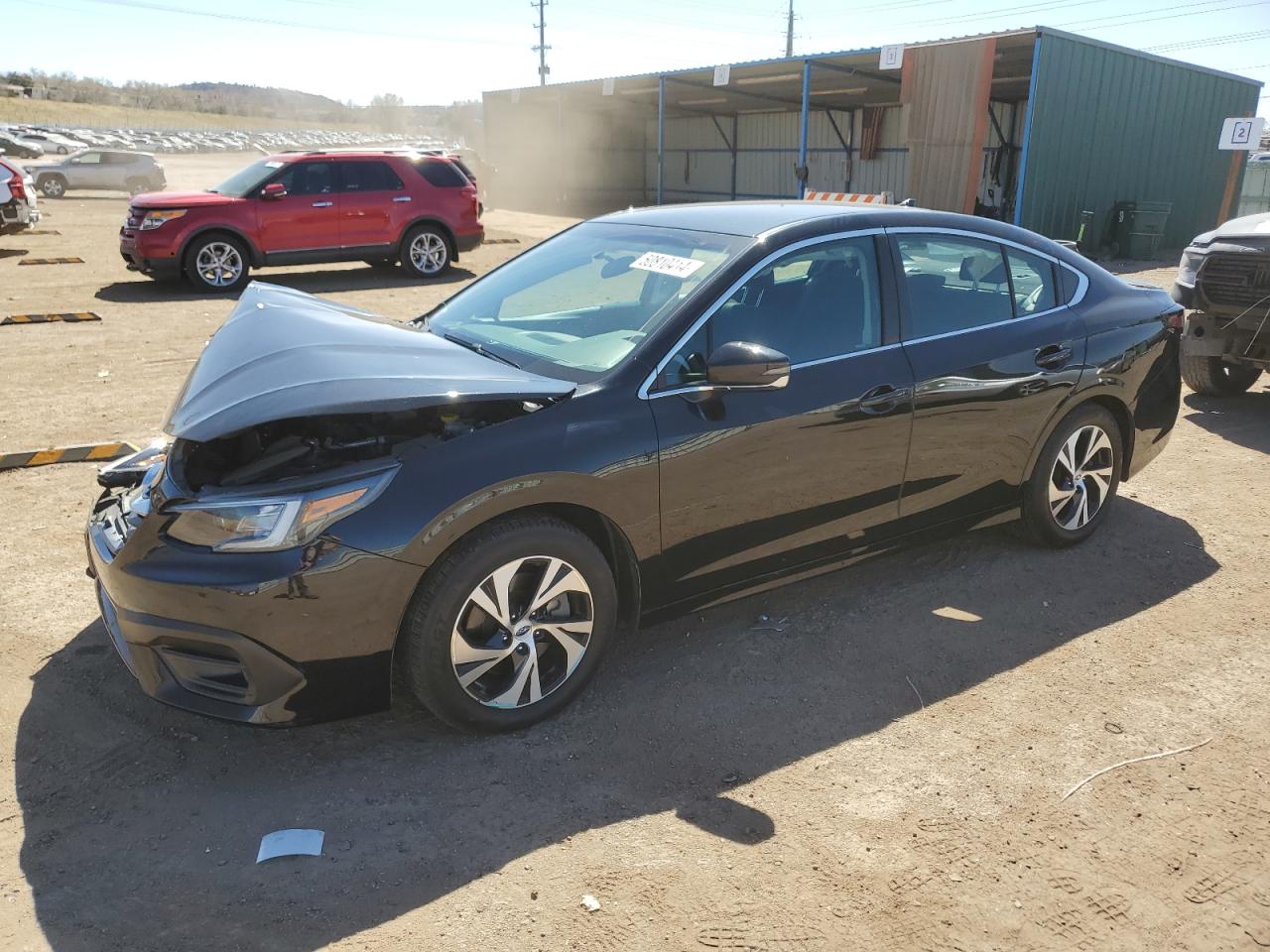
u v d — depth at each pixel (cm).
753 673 359
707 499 336
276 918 242
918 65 1925
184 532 279
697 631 390
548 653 326
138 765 301
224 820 277
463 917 243
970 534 488
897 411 374
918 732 324
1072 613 407
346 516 277
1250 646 382
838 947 235
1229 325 647
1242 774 303
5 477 538
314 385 289
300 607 273
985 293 415
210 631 273
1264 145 2759
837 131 3008
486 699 311
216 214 1249
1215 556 464
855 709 337
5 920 239
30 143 4591
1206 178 2242
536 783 295
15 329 959
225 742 313
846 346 369
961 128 1872
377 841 270
